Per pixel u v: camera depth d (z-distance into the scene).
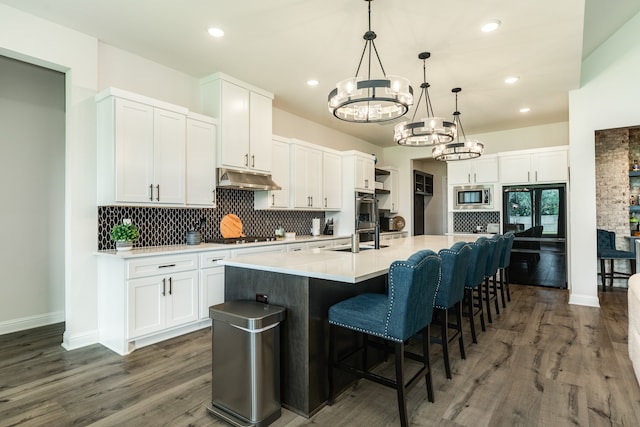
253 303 2.15
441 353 2.88
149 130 3.20
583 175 4.36
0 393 2.20
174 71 3.78
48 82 3.70
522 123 5.87
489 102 4.82
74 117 2.99
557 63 3.60
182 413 1.99
